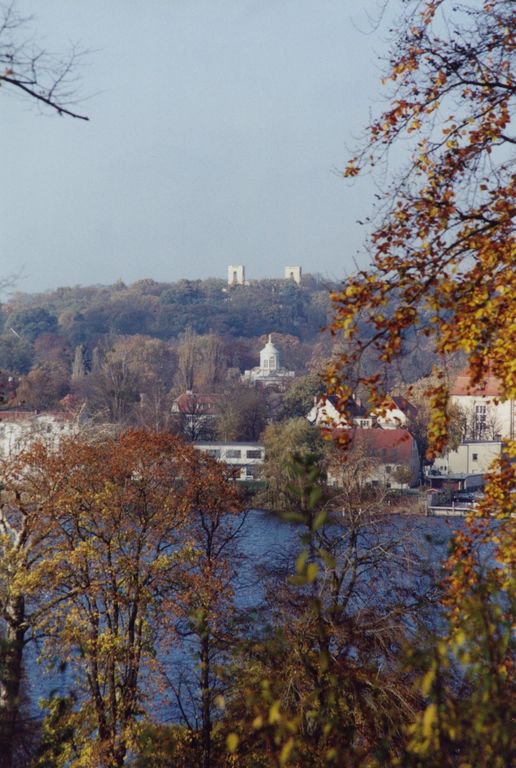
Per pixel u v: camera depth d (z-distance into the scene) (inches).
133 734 1609.3
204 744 1224.8
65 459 1969.7
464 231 736.3
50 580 1852.9
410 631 1196.5
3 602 1835.6
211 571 1829.5
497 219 729.6
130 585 1829.5
